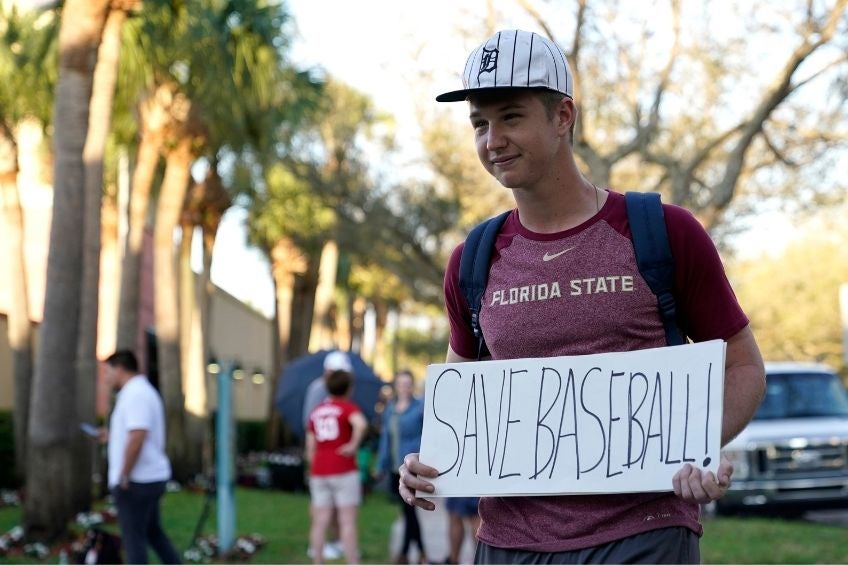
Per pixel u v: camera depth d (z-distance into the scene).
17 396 19.02
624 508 2.89
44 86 17.86
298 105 20.89
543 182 2.98
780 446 15.42
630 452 2.85
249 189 26.78
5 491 19.12
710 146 16.73
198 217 25.89
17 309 19.14
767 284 55.28
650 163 18.31
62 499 12.98
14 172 19.09
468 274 3.14
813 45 14.45
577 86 15.98
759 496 15.30
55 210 12.96
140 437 8.60
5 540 12.73
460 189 20.64
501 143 2.94
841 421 15.94
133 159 21.83
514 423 2.98
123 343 19.14
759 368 3.00
